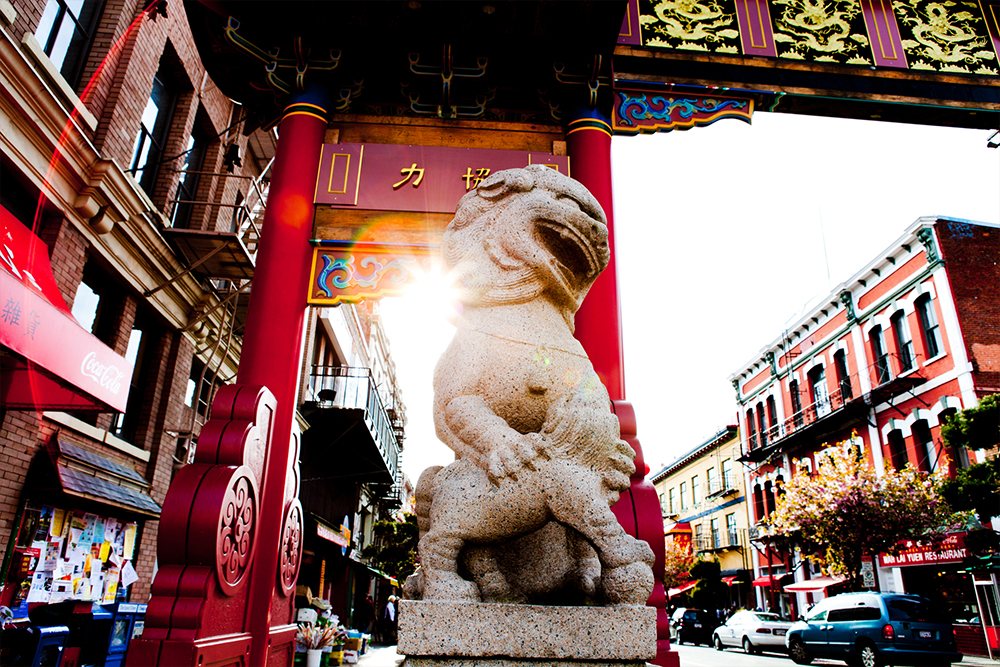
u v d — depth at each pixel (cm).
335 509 2045
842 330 2306
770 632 1845
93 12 912
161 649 346
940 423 1834
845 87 677
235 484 395
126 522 951
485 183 301
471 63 610
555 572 247
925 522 1647
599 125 616
